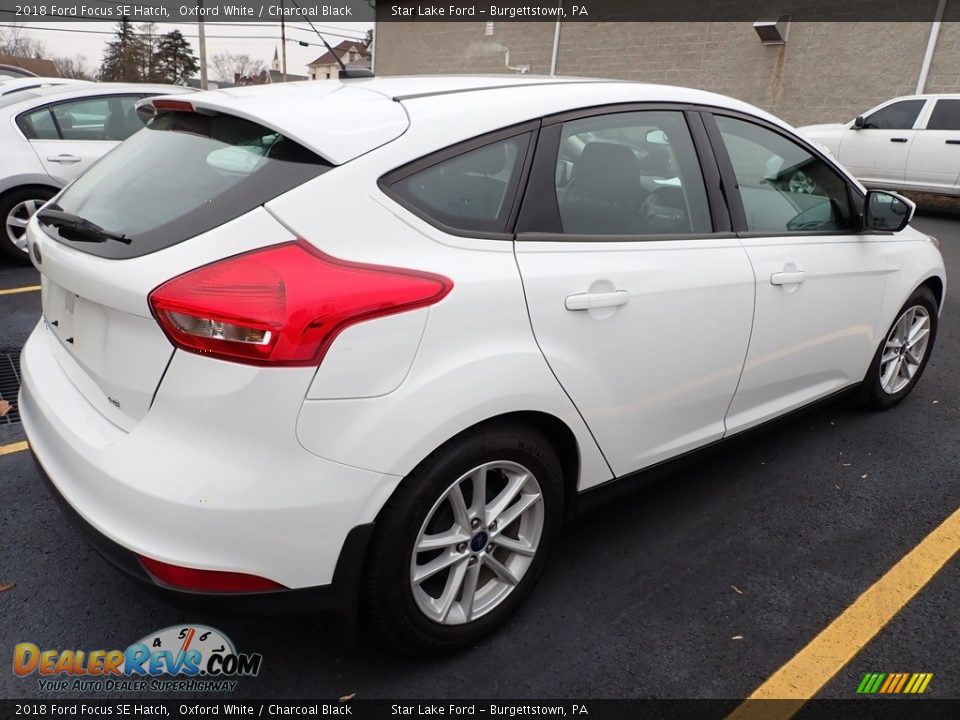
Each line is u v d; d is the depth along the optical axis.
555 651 2.20
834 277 3.06
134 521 1.68
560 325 2.08
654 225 2.45
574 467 2.30
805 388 3.22
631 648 2.22
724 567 2.62
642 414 2.41
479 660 2.16
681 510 2.98
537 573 2.30
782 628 2.32
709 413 2.71
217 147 2.00
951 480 3.26
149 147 2.21
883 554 2.71
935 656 2.22
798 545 2.76
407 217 1.86
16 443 3.32
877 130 11.24
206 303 1.62
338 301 1.67
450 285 1.85
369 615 1.93
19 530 2.69
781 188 2.93
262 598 1.74
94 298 1.81
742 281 2.62
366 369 1.72
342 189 1.78
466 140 2.00
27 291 5.62
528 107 2.16
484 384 1.89
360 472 1.73
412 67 21.45
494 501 2.11
